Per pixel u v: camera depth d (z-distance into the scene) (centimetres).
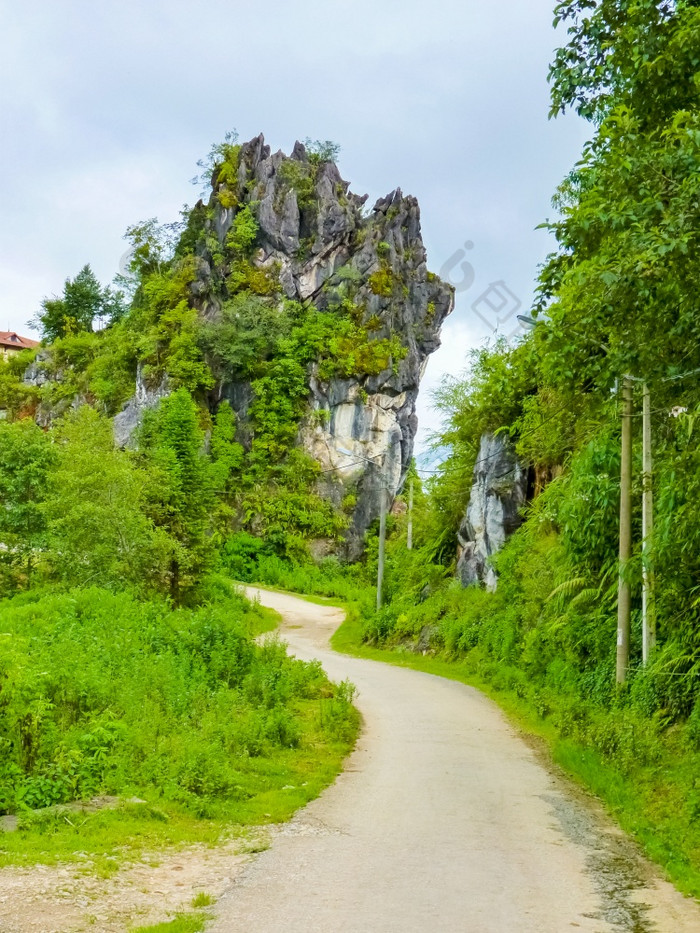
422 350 8225
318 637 4219
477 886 780
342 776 1299
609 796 1182
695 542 1362
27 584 3416
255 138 8319
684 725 1465
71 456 3372
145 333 8050
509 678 2489
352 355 7550
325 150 8812
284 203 7962
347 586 6500
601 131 1021
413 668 3139
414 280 8194
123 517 3150
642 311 971
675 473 1282
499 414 3566
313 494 7269
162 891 728
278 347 7488
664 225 895
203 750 1166
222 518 6831
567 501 2222
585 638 2153
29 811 925
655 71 1046
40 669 1357
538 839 970
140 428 6378
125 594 2655
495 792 1220
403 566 4425
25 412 9306
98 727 1162
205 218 8556
